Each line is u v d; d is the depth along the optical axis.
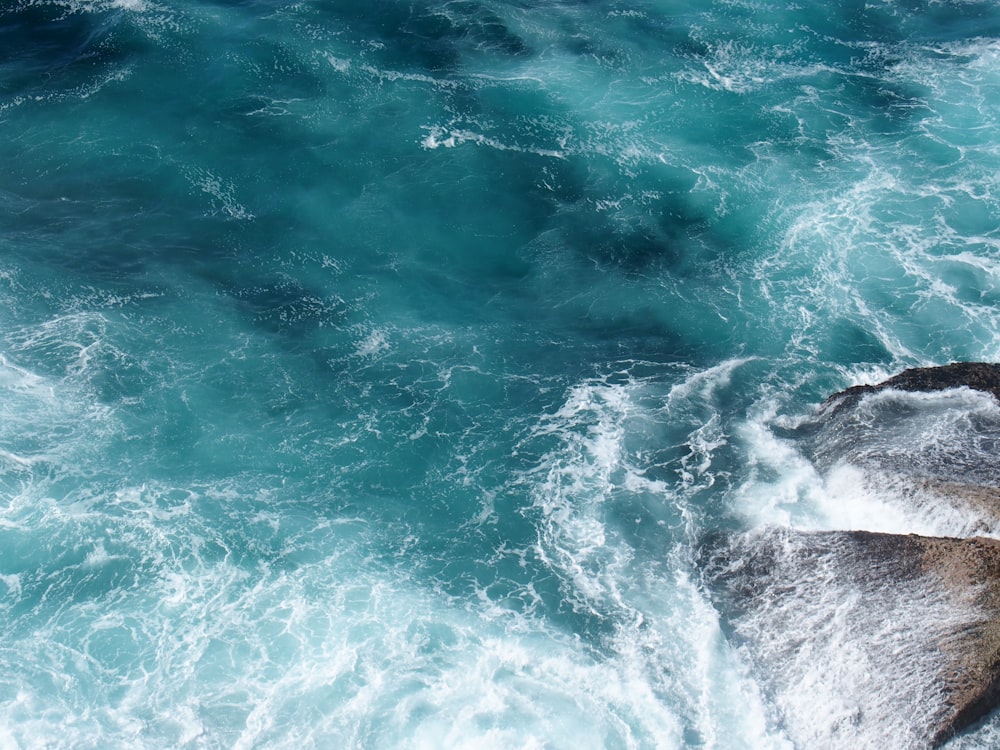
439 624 50.78
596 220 74.88
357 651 49.41
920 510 51.03
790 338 66.38
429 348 66.00
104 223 73.25
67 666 48.38
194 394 62.12
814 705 45.66
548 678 48.41
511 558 54.06
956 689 43.09
